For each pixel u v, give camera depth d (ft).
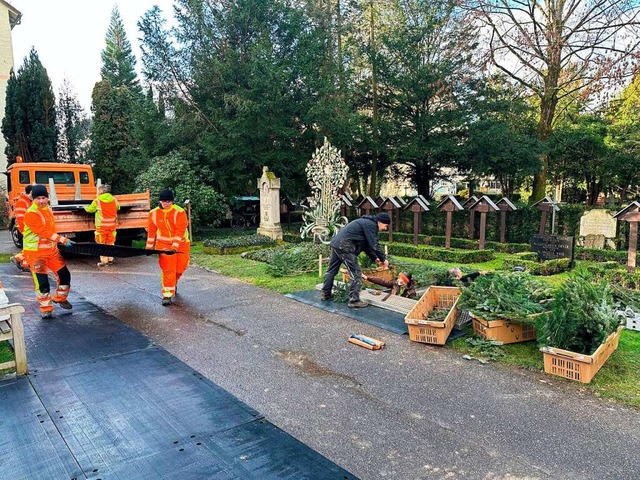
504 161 54.24
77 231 32.22
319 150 35.83
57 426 10.07
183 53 49.01
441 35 54.29
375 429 10.26
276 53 50.72
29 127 65.72
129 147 64.69
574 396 11.76
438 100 56.34
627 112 56.29
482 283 16.61
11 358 14.19
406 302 19.58
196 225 45.75
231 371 13.50
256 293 23.24
